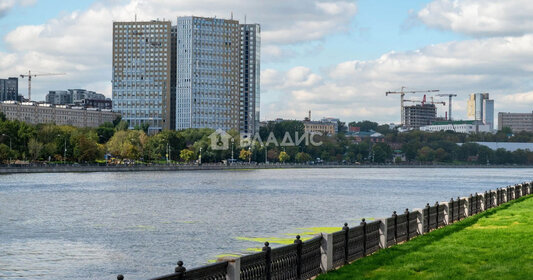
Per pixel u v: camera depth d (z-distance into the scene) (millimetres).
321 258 31922
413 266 33812
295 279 29016
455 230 49375
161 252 56156
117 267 49719
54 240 63781
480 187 187625
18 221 81562
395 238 41188
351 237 34875
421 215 46188
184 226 75438
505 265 34219
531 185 105000
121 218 85250
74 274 47156
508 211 65875
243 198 126312
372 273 32125
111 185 170250
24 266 50156
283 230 71125
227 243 61031
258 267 25875
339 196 135875
